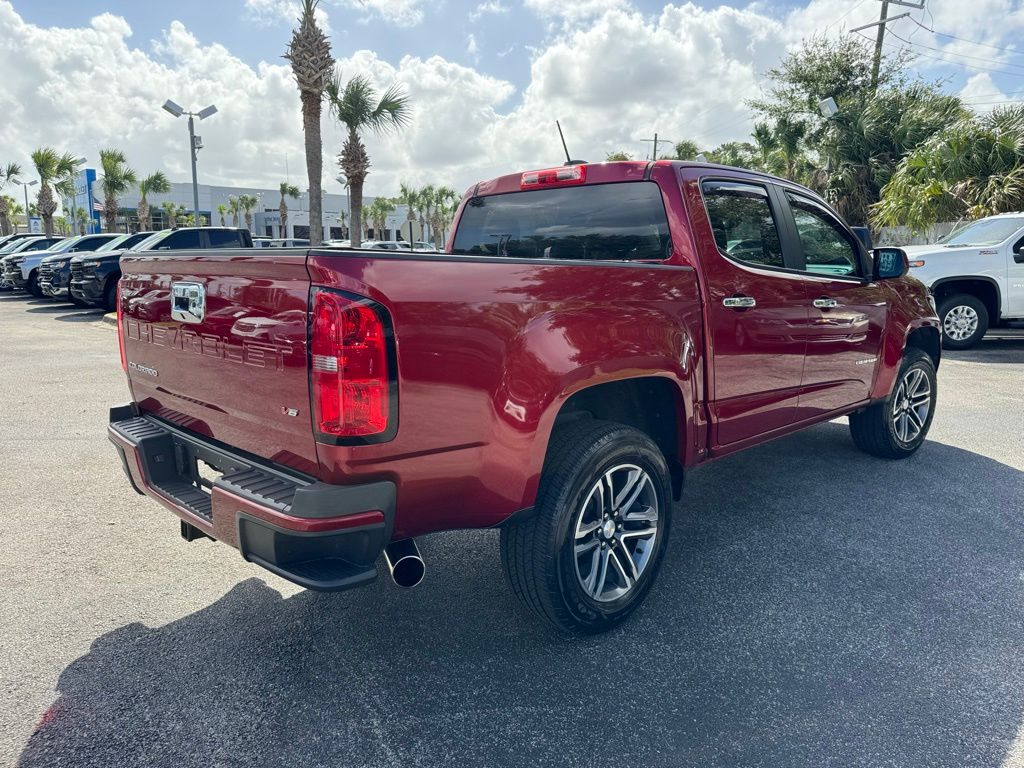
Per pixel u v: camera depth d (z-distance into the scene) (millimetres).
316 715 2357
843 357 4215
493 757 2164
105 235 20375
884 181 21672
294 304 2113
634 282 2807
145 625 2906
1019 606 3078
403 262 2143
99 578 3309
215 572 3383
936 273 10273
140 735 2252
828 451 5375
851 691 2486
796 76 26375
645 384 3074
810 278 3861
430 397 2186
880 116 22516
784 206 3836
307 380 2090
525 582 2627
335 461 2084
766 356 3555
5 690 2469
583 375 2539
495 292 2330
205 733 2264
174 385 2748
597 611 2748
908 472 4871
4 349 10594
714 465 5047
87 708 2379
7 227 44312
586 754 2178
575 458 2604
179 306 2619
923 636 2842
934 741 2234
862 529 3906
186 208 64375
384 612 3021
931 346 5367
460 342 2234
